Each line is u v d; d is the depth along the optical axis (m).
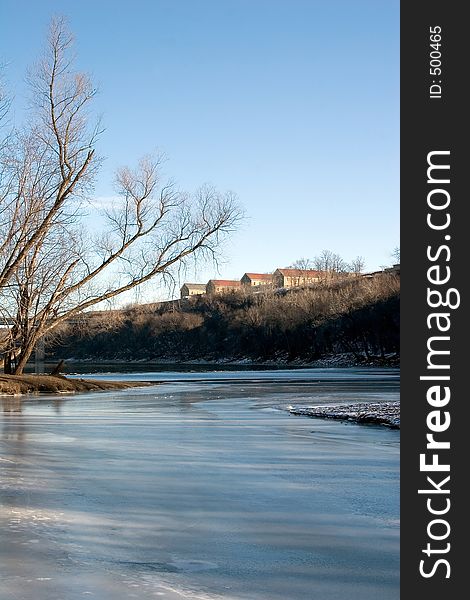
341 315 90.81
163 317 116.81
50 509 7.98
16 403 26.56
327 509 8.01
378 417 17.45
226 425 17.19
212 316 113.88
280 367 86.81
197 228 39.19
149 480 9.77
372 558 6.21
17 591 5.29
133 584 5.46
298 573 5.78
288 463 11.20
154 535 6.90
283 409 22.05
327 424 17.25
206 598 5.17
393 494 8.79
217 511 7.89
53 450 12.84
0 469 10.68
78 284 37.94
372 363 82.44
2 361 40.84
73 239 38.03
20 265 36.28
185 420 18.69
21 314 37.06
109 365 98.19
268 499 8.53
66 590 5.31
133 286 39.03
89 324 47.69
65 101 35.34
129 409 22.88
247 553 6.32
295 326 97.75
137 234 38.56
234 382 43.84
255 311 104.56
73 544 6.57
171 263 39.03
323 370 72.38
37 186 35.12
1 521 7.41
